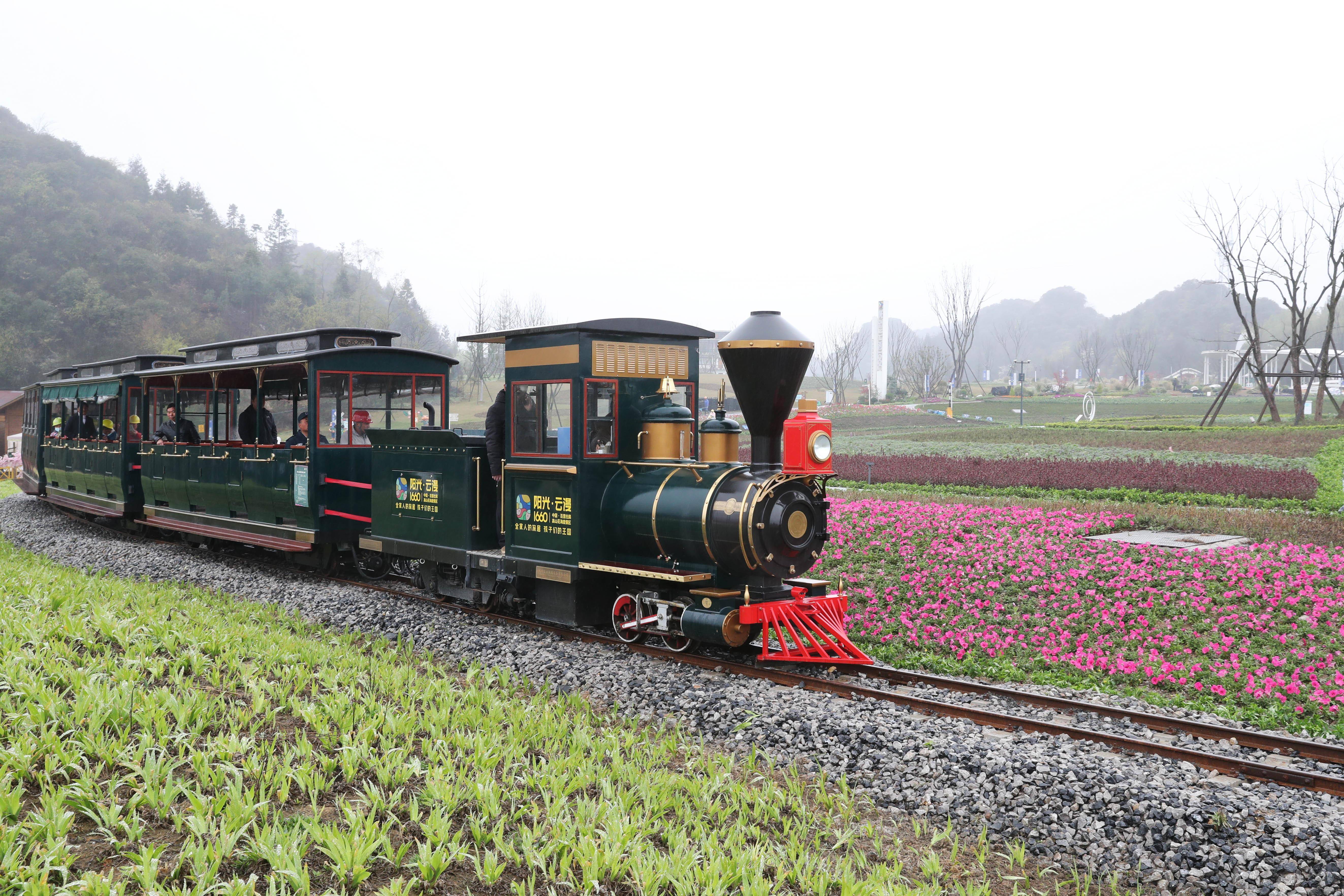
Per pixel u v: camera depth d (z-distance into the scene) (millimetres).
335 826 4551
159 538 18234
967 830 5367
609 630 9859
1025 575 11750
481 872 4289
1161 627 9703
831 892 4562
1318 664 8406
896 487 22031
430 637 9570
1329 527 14586
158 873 3971
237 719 5785
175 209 152500
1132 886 4801
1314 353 68938
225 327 113000
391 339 13656
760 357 8266
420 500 11477
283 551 14125
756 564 8078
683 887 4211
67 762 4820
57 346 96125
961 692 7801
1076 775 5648
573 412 9102
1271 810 5199
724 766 6090
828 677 8055
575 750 5953
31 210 112750
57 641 7012
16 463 41469
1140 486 19969
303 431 12820
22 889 3719
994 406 64875
